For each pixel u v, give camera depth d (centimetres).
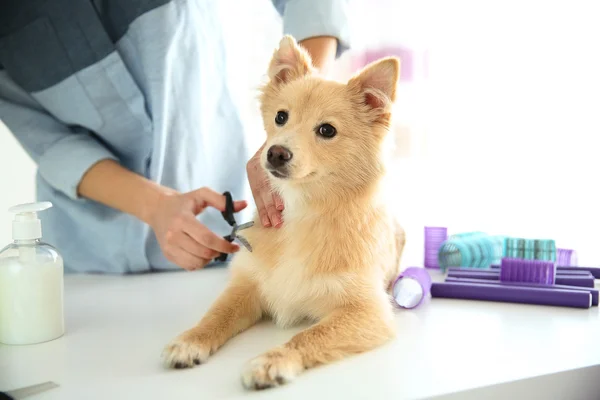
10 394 68
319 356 79
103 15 144
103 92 140
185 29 148
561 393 75
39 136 142
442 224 226
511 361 79
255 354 85
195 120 154
